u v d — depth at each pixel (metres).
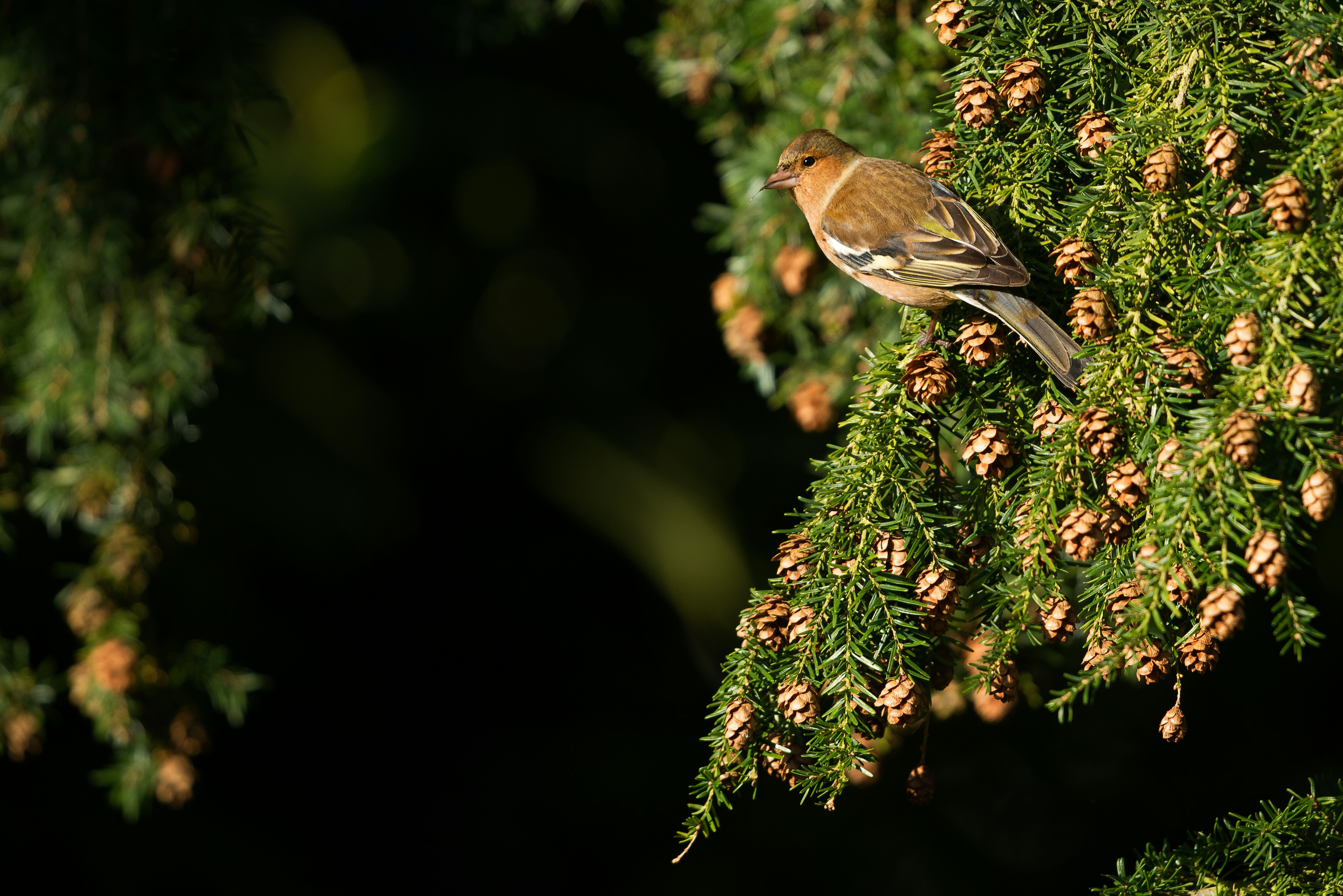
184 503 7.20
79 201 6.65
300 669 11.89
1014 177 5.25
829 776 4.32
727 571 11.96
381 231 11.45
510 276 11.80
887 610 4.50
